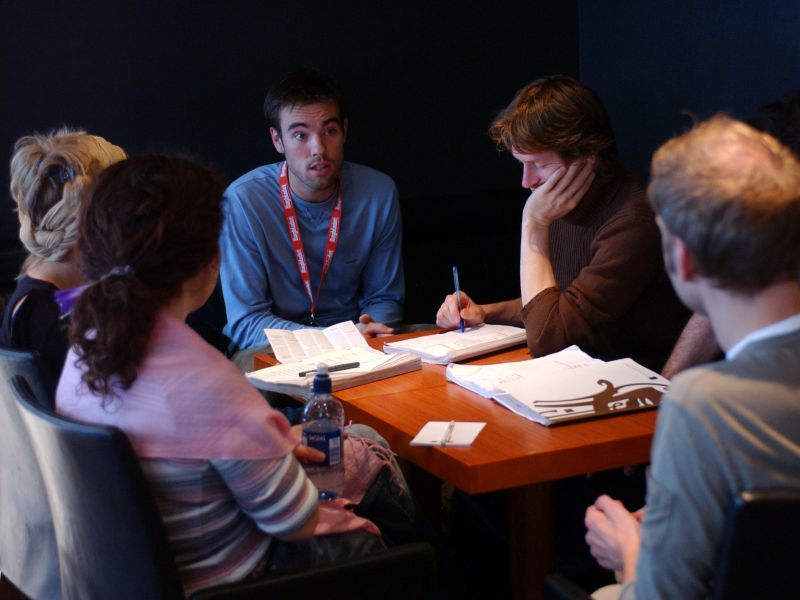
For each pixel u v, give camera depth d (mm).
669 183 1133
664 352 2484
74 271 1977
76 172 1952
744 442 1068
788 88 3578
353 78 4062
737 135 1140
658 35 4086
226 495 1461
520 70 4379
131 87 3709
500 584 2570
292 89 3197
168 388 1398
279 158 3996
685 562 1102
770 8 3600
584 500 2523
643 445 1803
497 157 4398
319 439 1699
